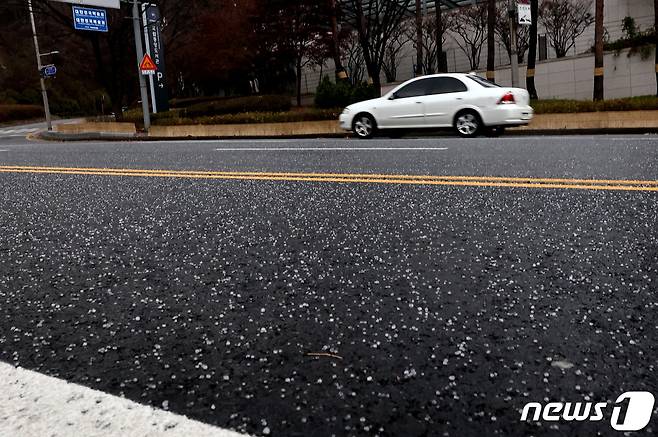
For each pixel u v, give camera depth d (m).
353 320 1.62
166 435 1.07
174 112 23.23
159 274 2.19
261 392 1.22
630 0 26.77
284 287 1.96
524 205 3.13
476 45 29.61
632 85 22.38
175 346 1.49
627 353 1.34
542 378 1.23
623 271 1.96
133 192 4.33
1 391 1.27
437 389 1.20
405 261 2.20
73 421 1.13
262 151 7.36
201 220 3.16
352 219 3.00
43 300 1.94
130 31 26.23
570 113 13.06
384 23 19.86
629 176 3.96
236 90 40.09
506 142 7.36
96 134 20.08
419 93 11.21
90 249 2.64
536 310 1.63
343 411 1.13
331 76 34.41
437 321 1.58
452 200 3.36
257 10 27.48
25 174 5.99
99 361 1.42
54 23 29.62
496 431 1.04
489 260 2.16
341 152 6.70
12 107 49.50
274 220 3.07
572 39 27.30
